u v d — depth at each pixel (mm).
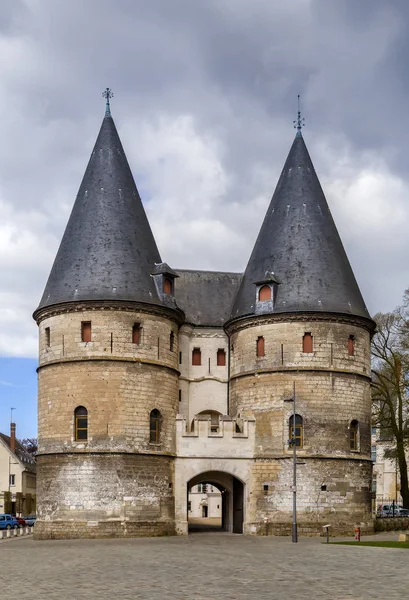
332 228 51250
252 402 48750
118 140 51281
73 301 45906
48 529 44438
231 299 57188
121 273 46844
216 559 29547
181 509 46938
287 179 52125
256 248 52188
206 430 47969
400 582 21844
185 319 55156
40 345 48125
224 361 55031
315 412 47156
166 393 47344
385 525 51250
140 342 46562
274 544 38594
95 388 45188
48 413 46125
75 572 25234
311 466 46594
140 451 45219
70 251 48000
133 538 43750
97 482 44250
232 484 50594
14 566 27672
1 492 83500
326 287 48656
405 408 65438
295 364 47594
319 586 21109
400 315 63688
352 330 48906
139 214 49875
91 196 48938
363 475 48000
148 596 19422
